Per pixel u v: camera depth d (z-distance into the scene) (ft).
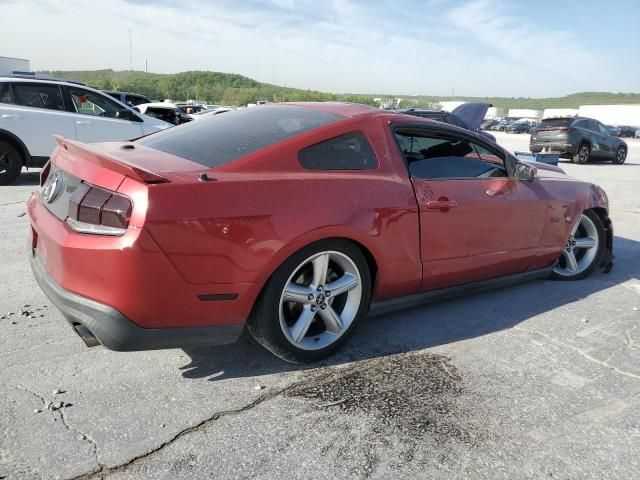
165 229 7.13
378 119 10.04
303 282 8.92
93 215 7.35
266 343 8.62
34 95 26.58
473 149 11.51
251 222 7.77
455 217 10.54
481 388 8.63
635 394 8.64
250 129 9.57
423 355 9.73
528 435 7.40
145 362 8.99
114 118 28.91
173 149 9.20
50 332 9.90
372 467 6.59
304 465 6.57
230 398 8.01
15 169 26.32
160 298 7.32
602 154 58.29
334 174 9.03
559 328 11.27
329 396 8.20
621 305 12.85
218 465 6.50
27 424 7.09
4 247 15.38
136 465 6.43
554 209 12.92
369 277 9.54
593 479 6.57
